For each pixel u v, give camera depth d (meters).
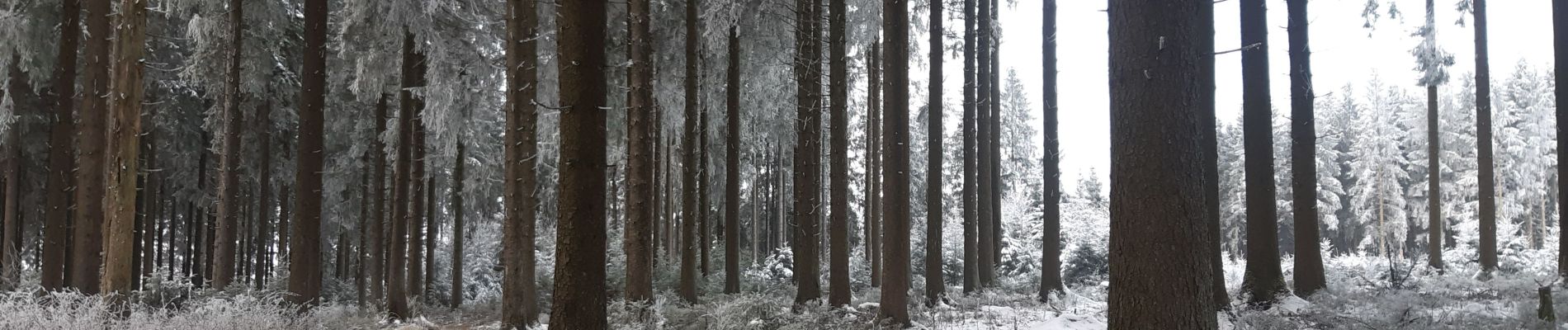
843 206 12.99
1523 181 40.84
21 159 17.52
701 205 21.67
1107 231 25.88
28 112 16.50
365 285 21.05
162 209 24.25
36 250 20.30
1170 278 5.75
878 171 21.67
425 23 12.91
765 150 26.92
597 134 6.81
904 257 11.41
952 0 17.00
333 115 20.81
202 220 27.75
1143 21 5.91
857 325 11.73
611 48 15.66
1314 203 12.55
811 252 14.13
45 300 10.39
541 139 14.57
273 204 26.98
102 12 12.53
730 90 17.22
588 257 6.73
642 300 13.11
